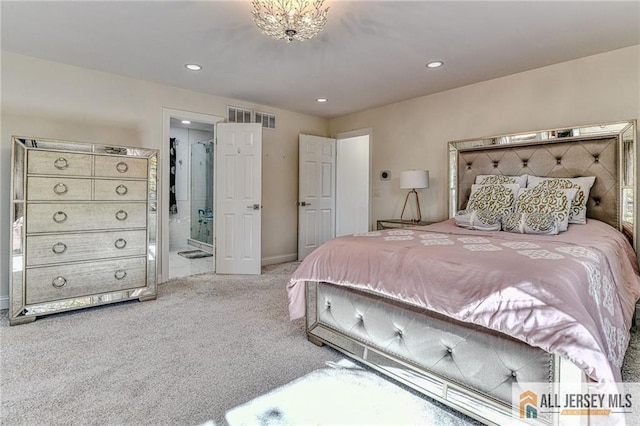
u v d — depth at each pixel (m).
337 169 5.45
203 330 2.51
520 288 1.36
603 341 1.34
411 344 1.73
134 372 1.90
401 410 1.60
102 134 3.43
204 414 1.55
